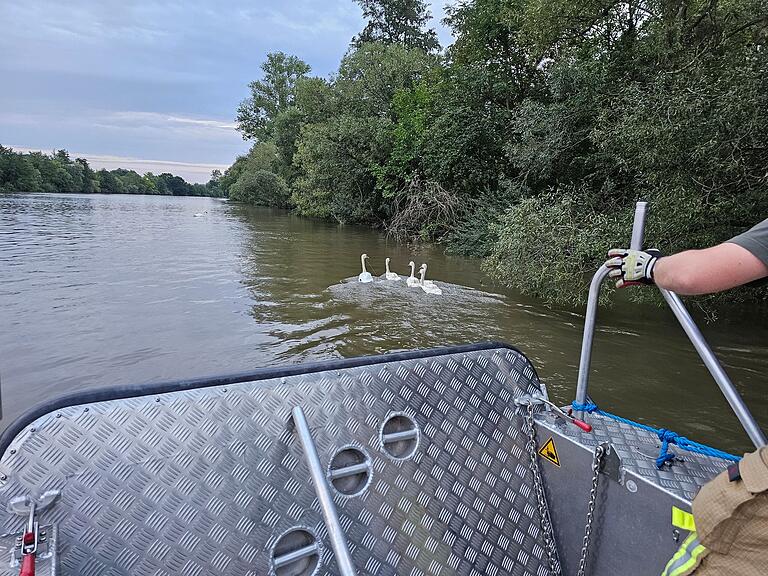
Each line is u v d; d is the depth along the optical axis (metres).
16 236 19.19
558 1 12.83
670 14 9.99
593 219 9.90
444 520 1.83
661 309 10.36
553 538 2.02
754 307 10.42
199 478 1.49
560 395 6.24
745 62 8.32
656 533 1.72
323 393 1.73
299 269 14.47
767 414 5.83
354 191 29.95
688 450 1.92
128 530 1.38
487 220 17.78
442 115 21.03
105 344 7.50
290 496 1.59
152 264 14.26
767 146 7.74
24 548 1.20
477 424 1.99
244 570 1.49
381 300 10.84
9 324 8.23
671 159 8.23
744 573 1.36
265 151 58.00
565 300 10.02
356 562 1.65
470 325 9.12
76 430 1.38
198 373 6.61
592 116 13.15
